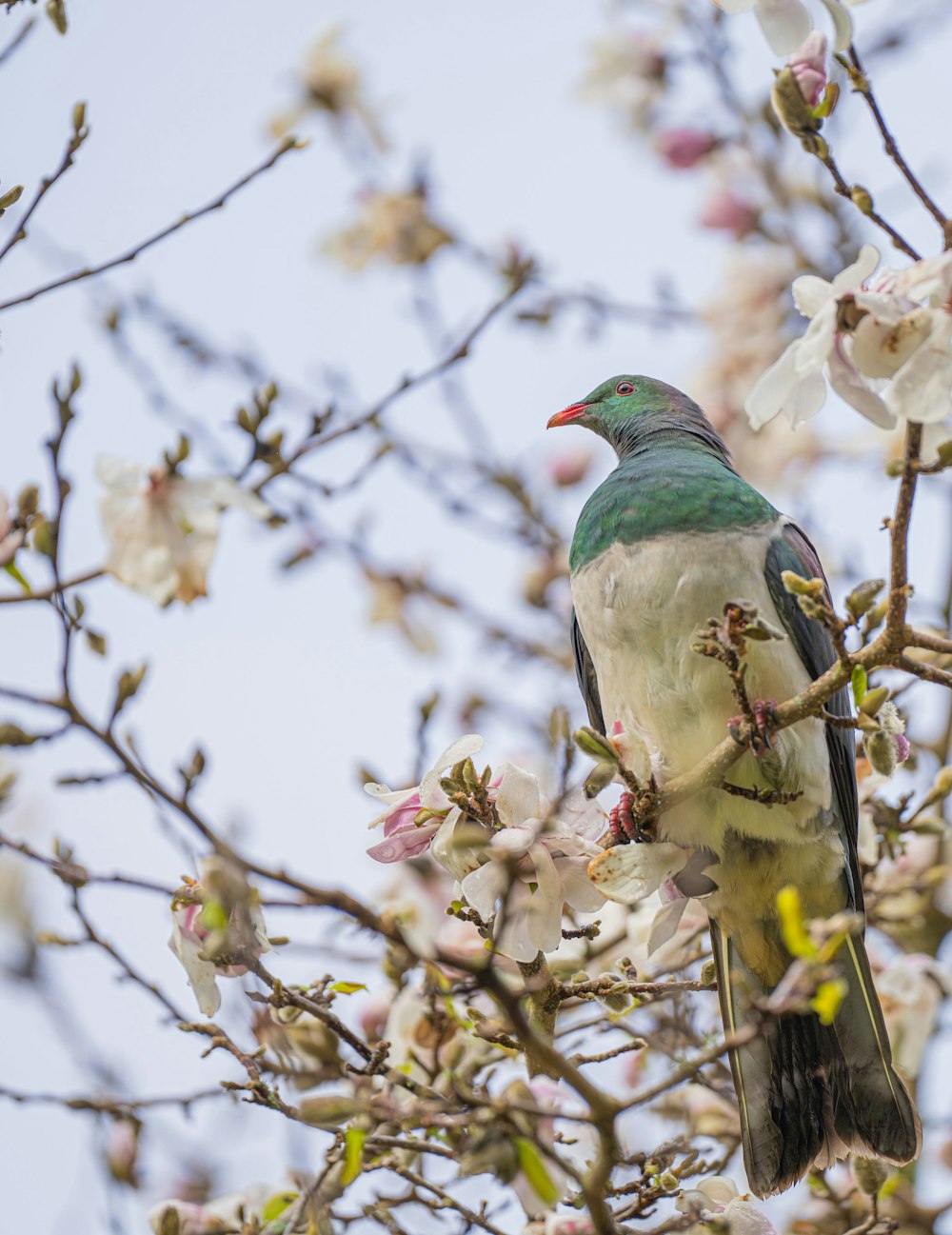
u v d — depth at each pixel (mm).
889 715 6262
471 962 5184
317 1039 6805
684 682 8281
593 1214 5449
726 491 8578
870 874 9797
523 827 6355
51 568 5758
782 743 8078
